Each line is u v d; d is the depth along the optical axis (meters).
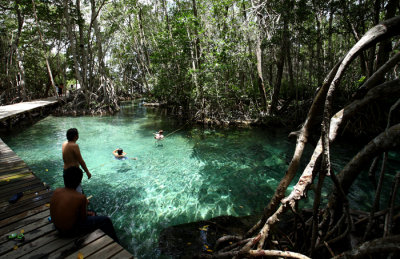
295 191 2.35
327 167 2.07
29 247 2.83
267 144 10.16
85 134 12.41
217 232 3.97
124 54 30.83
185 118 17.34
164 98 23.44
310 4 12.34
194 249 3.54
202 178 6.88
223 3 13.26
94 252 2.75
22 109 14.95
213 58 14.07
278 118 13.68
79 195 3.05
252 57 16.36
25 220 3.44
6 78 22.41
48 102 20.05
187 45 16.06
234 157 8.66
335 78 1.92
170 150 9.64
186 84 17.92
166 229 4.21
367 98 2.26
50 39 24.41
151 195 5.85
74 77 28.91
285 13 11.85
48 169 7.50
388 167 6.93
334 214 2.80
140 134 12.54
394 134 2.12
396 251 1.51
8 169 5.60
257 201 5.50
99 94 23.34
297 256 2.24
